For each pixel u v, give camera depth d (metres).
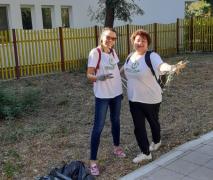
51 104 8.38
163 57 18.00
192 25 20.12
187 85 10.07
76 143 5.67
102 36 4.48
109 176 4.50
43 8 15.71
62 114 7.49
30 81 11.53
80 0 16.84
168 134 5.88
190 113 7.16
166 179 4.26
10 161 5.04
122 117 7.06
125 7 14.62
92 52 4.48
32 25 15.23
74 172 3.88
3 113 7.11
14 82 11.48
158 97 4.73
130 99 4.71
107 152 5.24
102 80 4.41
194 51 20.31
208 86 9.88
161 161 4.74
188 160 4.73
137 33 4.52
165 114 7.15
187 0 23.30
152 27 18.09
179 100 8.29
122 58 16.42
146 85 4.59
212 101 8.09
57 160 5.06
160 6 21.20
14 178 4.55
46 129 6.45
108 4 14.23
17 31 12.30
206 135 5.64
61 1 16.03
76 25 16.84
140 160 4.81
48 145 5.63
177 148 5.16
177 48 19.83
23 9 14.91
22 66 12.53
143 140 4.75
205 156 4.83
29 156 5.23
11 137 6.01
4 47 12.04
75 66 14.23
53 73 13.15
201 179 4.22
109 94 4.50
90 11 17.19
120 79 4.65
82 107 8.03
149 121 4.97
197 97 8.55
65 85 10.68
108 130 6.25
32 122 6.95
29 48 12.68
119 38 16.16
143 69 4.49
